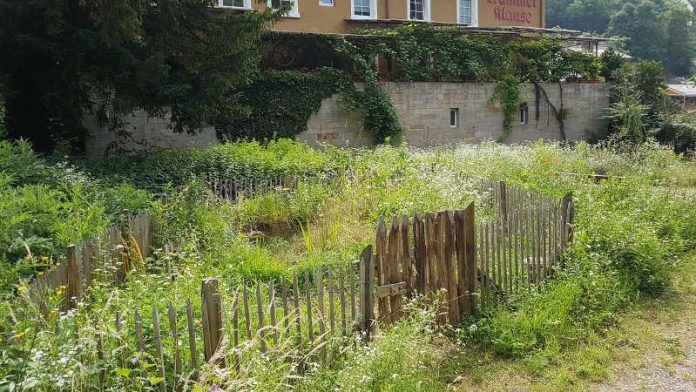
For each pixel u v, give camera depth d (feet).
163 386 12.89
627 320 21.95
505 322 20.03
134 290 18.17
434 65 78.95
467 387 17.25
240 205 34.27
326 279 23.80
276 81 64.90
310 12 77.82
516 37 90.68
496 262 22.31
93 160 40.88
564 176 44.52
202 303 14.11
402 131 75.10
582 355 18.99
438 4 90.99
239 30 42.06
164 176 37.83
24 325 12.81
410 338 17.20
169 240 26.27
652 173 48.67
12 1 36.09
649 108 91.40
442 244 20.12
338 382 15.19
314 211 35.47
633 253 25.38
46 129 42.65
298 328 16.31
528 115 88.48
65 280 16.53
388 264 18.92
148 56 40.57
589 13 239.50
